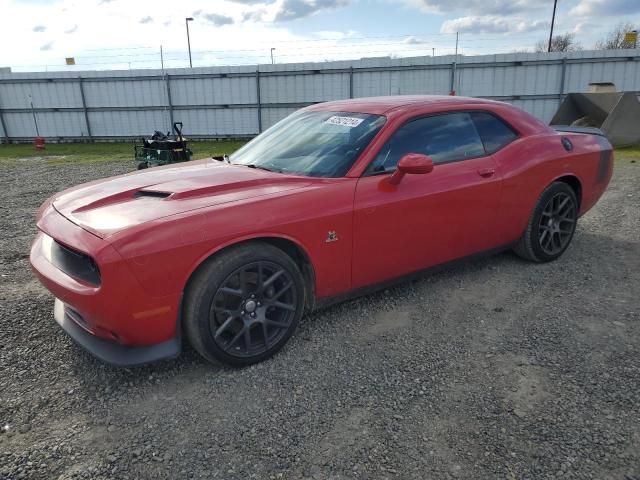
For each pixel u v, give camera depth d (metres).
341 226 2.99
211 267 2.58
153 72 22.47
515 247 4.30
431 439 2.21
